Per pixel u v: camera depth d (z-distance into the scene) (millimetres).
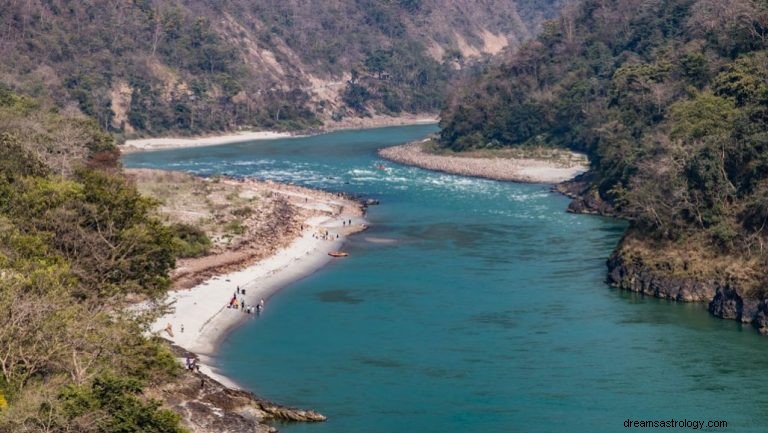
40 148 162375
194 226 155125
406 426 88688
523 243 161500
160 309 100625
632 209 142000
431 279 138250
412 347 109375
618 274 134750
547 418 89688
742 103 164875
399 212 191375
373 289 133375
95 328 85250
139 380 79375
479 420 89750
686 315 121375
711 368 101875
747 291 119125
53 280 85500
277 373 102312
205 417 87875
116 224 105500
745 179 138250
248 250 152500
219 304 125375
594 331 114625
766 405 91812
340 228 174250
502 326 116500
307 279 139125
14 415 70625
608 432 86688
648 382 98125
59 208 103062
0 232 95562
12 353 78562
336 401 94938
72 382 78625
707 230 134125
